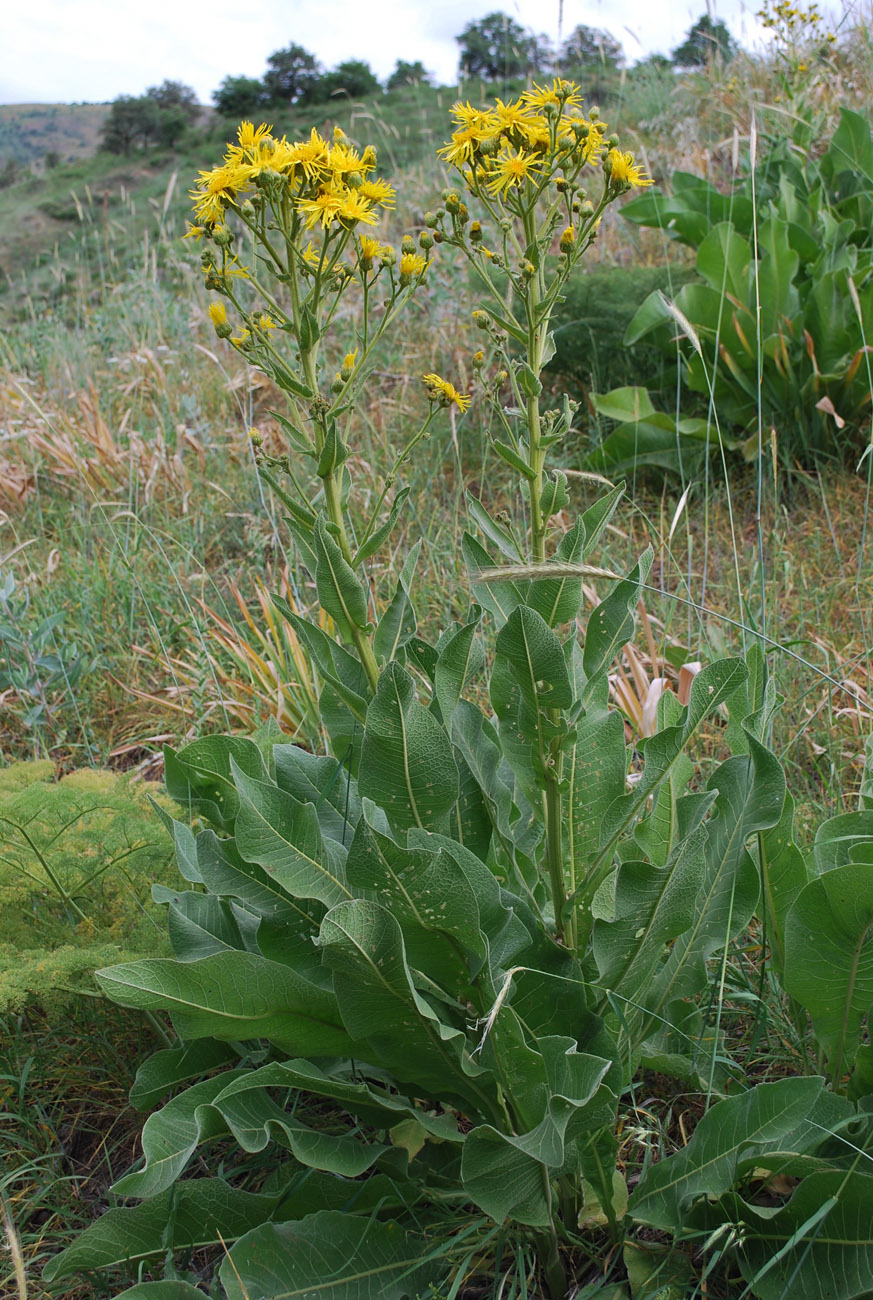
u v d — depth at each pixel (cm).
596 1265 121
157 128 2362
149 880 149
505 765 131
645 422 279
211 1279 122
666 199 328
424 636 221
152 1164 110
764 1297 112
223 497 315
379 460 306
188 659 243
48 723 212
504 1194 111
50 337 486
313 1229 113
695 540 255
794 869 130
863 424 275
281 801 117
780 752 176
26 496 344
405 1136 125
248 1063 129
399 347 384
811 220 320
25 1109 139
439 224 120
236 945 127
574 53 621
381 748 112
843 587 224
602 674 118
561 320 314
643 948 118
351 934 105
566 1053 110
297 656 211
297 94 2233
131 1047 145
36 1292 121
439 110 785
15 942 143
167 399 373
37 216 1891
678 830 130
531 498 118
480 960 112
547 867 121
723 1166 114
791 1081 113
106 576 269
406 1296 114
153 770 207
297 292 117
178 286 554
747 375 281
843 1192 109
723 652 181
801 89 404
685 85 607
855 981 120
